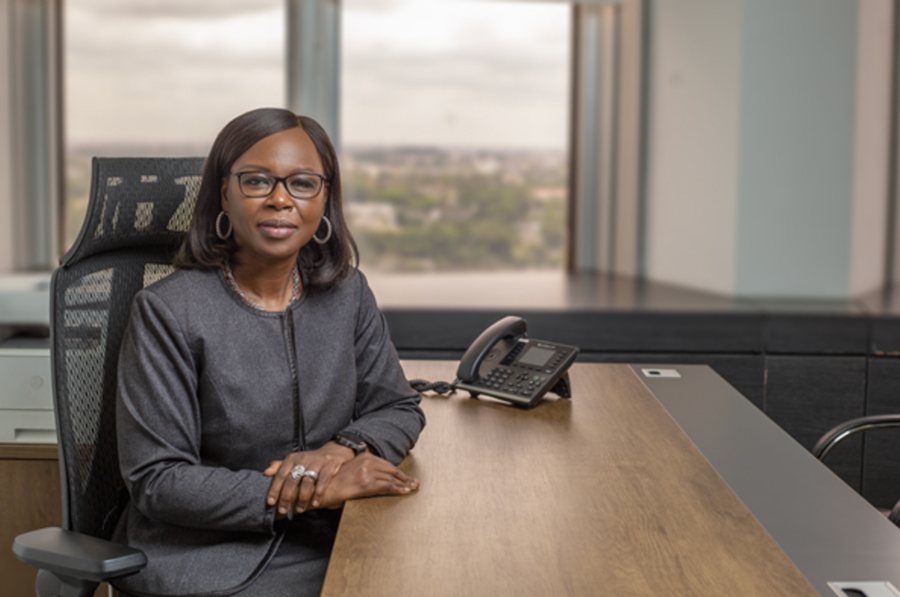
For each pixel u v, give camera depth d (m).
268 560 1.36
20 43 5.19
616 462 1.47
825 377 3.53
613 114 5.48
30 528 1.99
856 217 4.23
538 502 1.29
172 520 1.33
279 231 1.41
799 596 1.00
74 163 5.35
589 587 1.02
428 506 1.28
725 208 4.32
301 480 1.33
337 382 1.54
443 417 1.74
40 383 1.95
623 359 3.58
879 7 4.37
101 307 1.54
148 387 1.36
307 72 5.18
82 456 1.47
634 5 5.24
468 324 3.71
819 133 4.16
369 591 1.01
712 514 1.25
